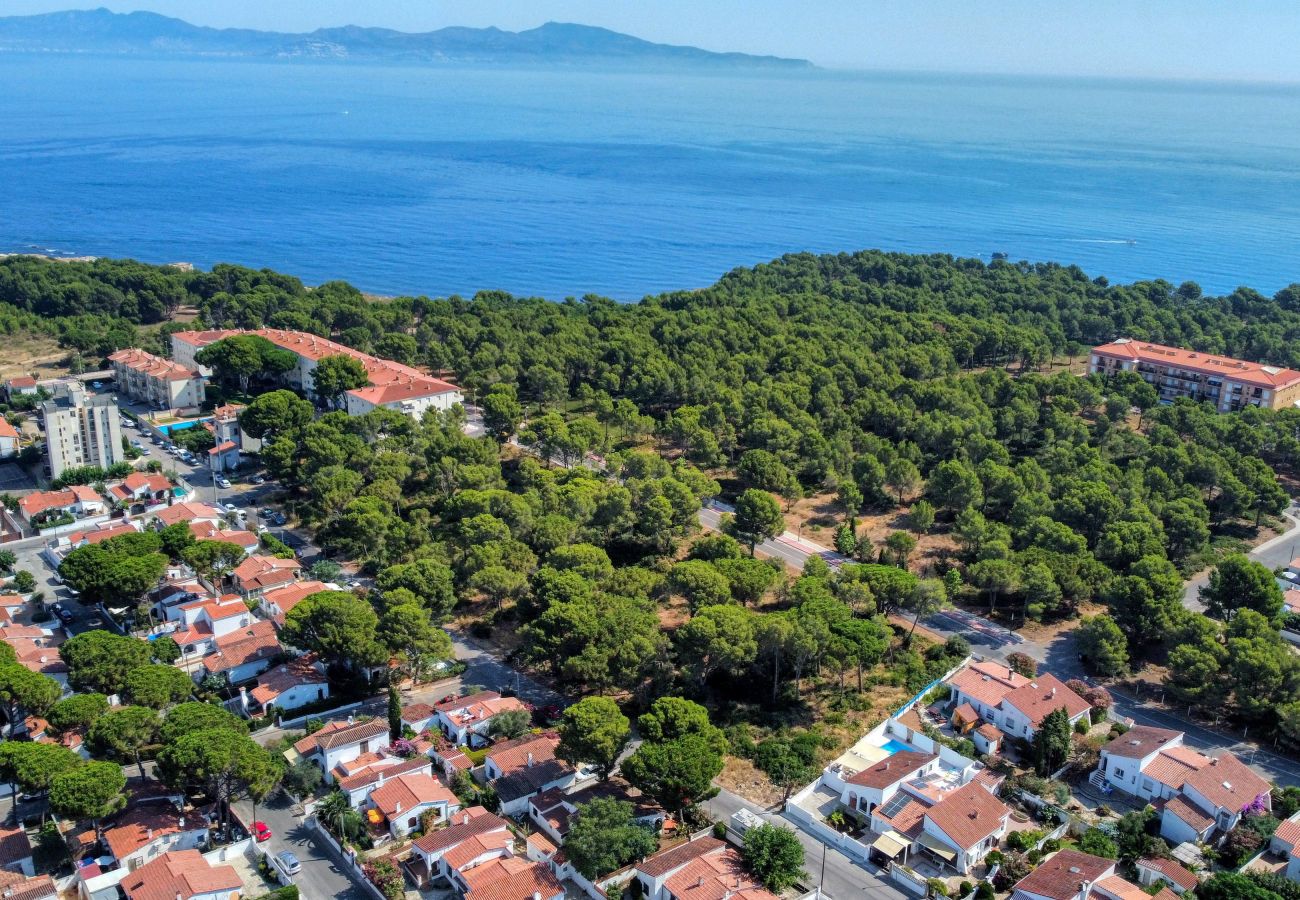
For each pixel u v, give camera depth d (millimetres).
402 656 194250
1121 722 182625
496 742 171375
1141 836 148625
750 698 187375
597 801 146750
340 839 148750
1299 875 142500
